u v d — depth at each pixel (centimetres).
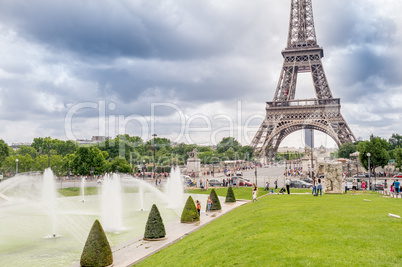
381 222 3369
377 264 2261
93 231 3369
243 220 4253
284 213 4203
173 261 3162
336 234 2978
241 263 2538
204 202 8388
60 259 3825
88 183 13825
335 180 6794
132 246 4047
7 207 7762
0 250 4178
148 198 9506
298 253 2539
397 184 6706
